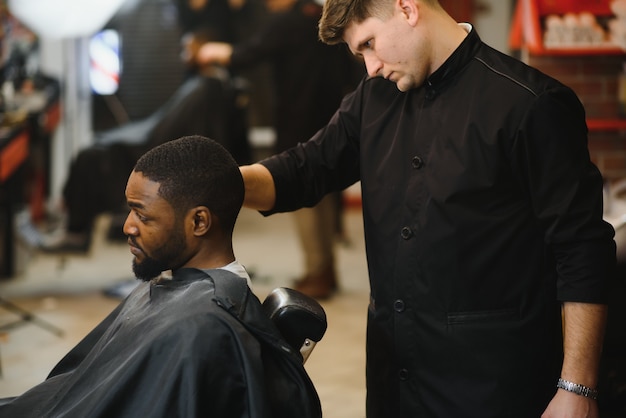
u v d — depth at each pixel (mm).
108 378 1913
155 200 1989
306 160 2479
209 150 2025
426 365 2223
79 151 6168
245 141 7168
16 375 4445
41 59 8422
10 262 6414
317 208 5797
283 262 6980
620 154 4547
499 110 2098
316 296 5883
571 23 4375
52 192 8492
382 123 2318
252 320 1951
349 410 4070
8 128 5984
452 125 2160
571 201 2041
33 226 6777
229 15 8758
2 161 5520
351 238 7852
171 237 2008
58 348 4883
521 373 2166
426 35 2137
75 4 6367
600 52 4352
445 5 8516
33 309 5668
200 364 1856
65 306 5750
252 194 2393
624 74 4457
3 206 6359
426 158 2197
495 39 8570
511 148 2094
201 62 5879
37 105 6871
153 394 1861
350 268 6777
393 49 2125
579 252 2041
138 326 1977
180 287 2014
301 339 2098
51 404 2023
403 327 2246
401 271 2232
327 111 5641
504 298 2158
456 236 2145
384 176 2281
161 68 8938
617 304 3084
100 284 6316
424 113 2219
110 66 8914
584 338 2057
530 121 2061
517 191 2133
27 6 6395
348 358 4773
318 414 2016
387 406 2322
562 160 2055
